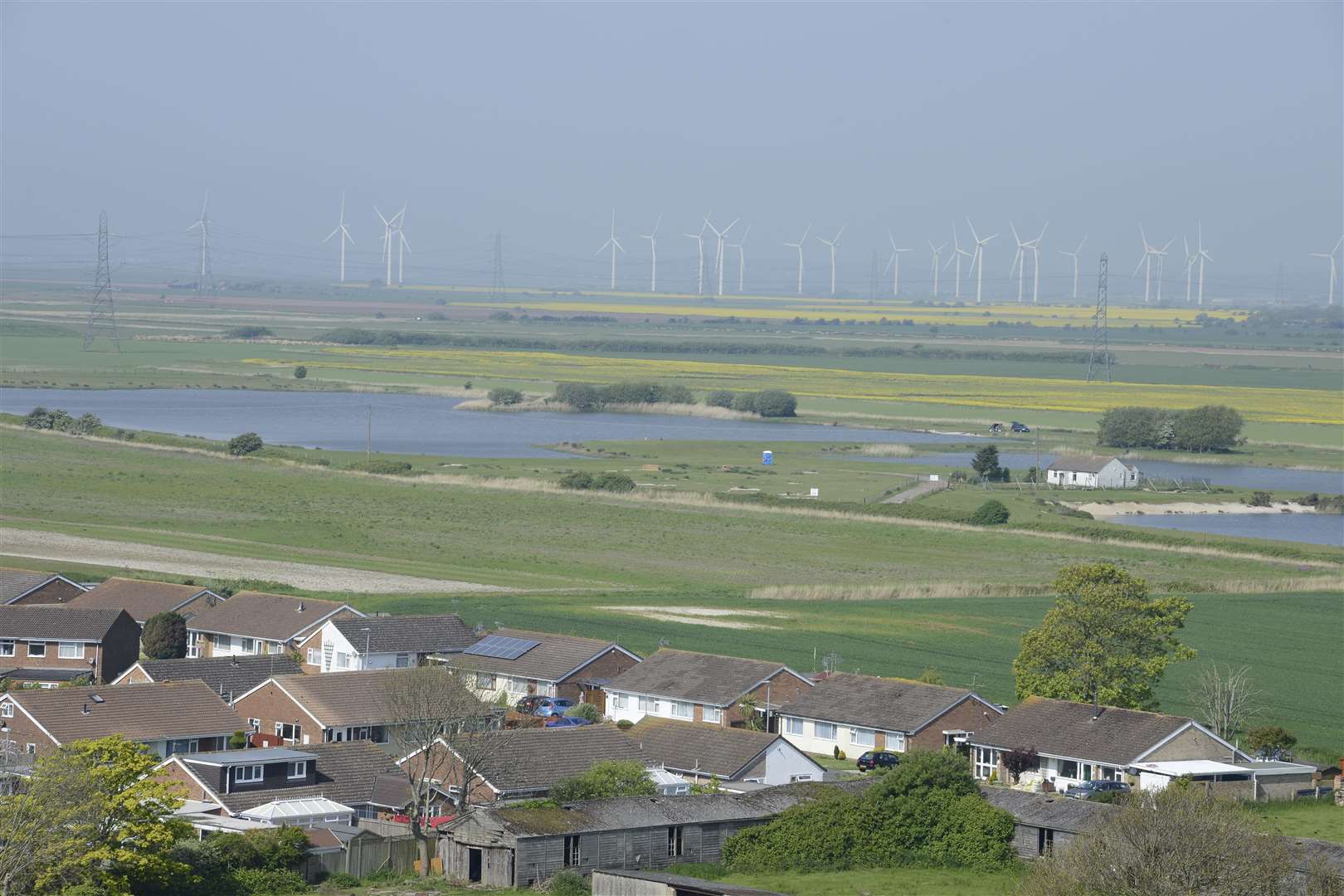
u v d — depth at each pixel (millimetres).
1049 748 195500
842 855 159500
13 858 128250
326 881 148250
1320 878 129125
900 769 167375
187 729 185125
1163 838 127375
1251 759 198000
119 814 137375
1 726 180500
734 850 159375
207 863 143125
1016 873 154875
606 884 140625
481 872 151750
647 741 196500
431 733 172875
